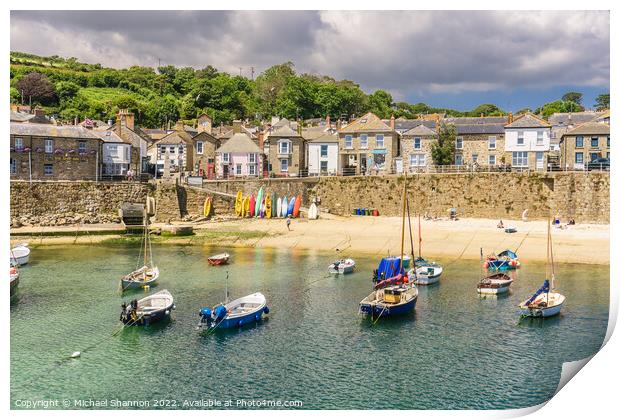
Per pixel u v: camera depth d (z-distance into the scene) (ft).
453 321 106.63
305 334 100.12
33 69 363.15
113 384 81.41
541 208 193.88
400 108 414.62
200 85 416.46
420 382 81.61
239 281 134.31
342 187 218.38
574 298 118.62
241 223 201.67
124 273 141.59
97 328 102.99
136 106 376.89
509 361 88.17
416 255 161.58
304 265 151.53
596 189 184.85
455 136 234.79
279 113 387.34
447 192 205.05
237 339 97.91
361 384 81.30
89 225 197.36
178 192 209.97
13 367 86.79
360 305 107.55
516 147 219.82
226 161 256.11
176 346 94.84
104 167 233.14
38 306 115.24
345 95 377.30
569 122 254.47
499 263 145.07
